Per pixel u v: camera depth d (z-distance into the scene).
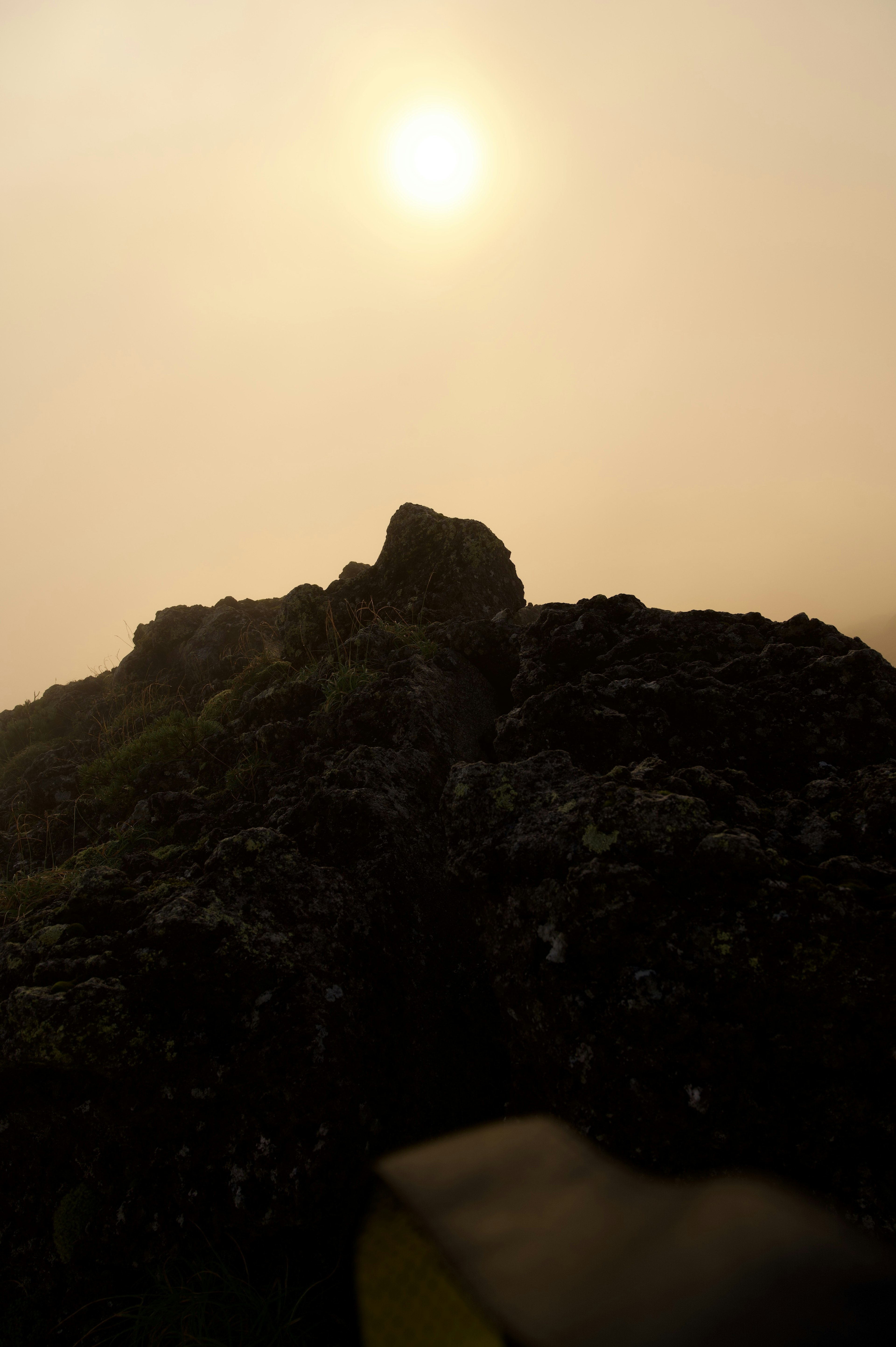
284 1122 3.63
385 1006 4.19
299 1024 3.78
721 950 3.30
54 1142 3.97
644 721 5.31
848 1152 3.11
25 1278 3.81
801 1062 3.21
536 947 3.65
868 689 5.08
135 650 15.27
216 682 12.22
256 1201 3.49
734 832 3.55
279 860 4.49
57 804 9.89
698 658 6.07
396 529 10.64
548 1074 3.56
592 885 3.49
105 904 4.38
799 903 3.32
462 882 4.11
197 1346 3.23
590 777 4.30
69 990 3.77
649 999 3.33
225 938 3.84
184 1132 3.69
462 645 7.66
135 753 8.86
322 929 4.24
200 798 7.06
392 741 6.04
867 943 3.24
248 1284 3.40
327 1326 3.38
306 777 6.18
